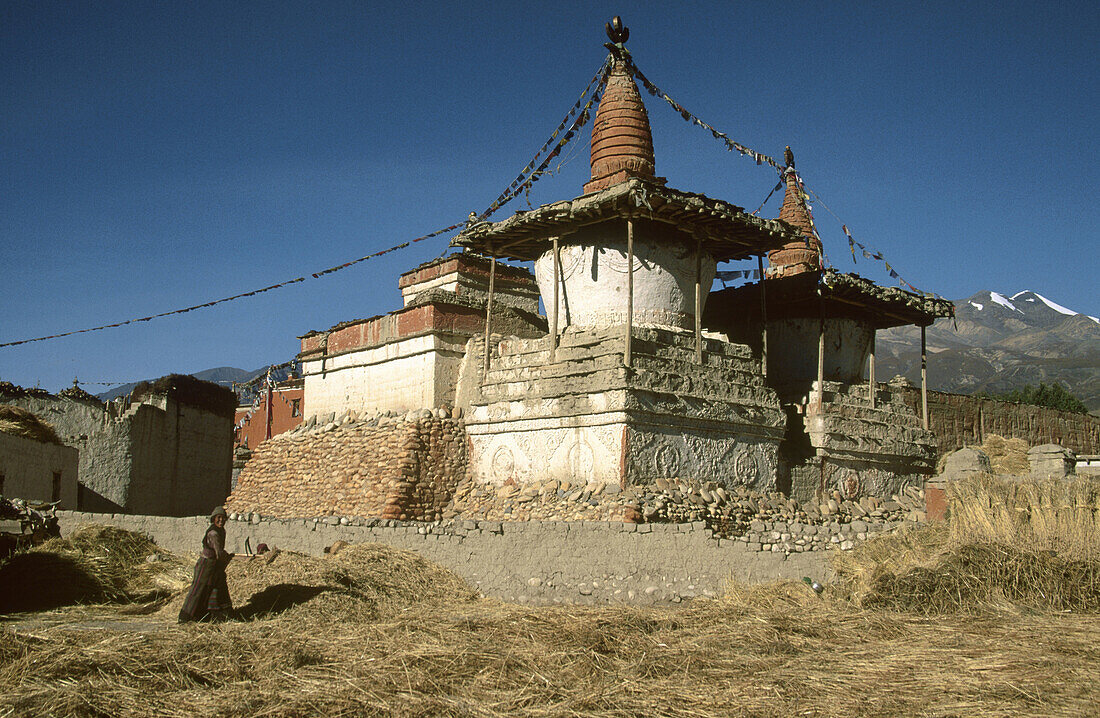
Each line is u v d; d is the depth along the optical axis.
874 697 10.49
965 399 38.03
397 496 26.09
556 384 24.88
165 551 21.25
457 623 14.28
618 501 22.39
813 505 27.39
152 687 10.63
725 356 26.44
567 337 25.53
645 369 23.88
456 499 26.66
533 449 25.48
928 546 19.12
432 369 28.45
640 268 25.75
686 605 18.22
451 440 27.38
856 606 16.92
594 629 13.61
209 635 12.74
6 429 27.75
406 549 20.16
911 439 30.64
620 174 26.17
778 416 26.66
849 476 28.92
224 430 41.12
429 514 26.42
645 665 11.89
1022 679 10.96
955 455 23.72
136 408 34.91
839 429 28.55
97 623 15.31
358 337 31.62
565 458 24.58
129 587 18.78
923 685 10.91
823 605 17.02
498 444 26.53
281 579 17.25
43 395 32.41
